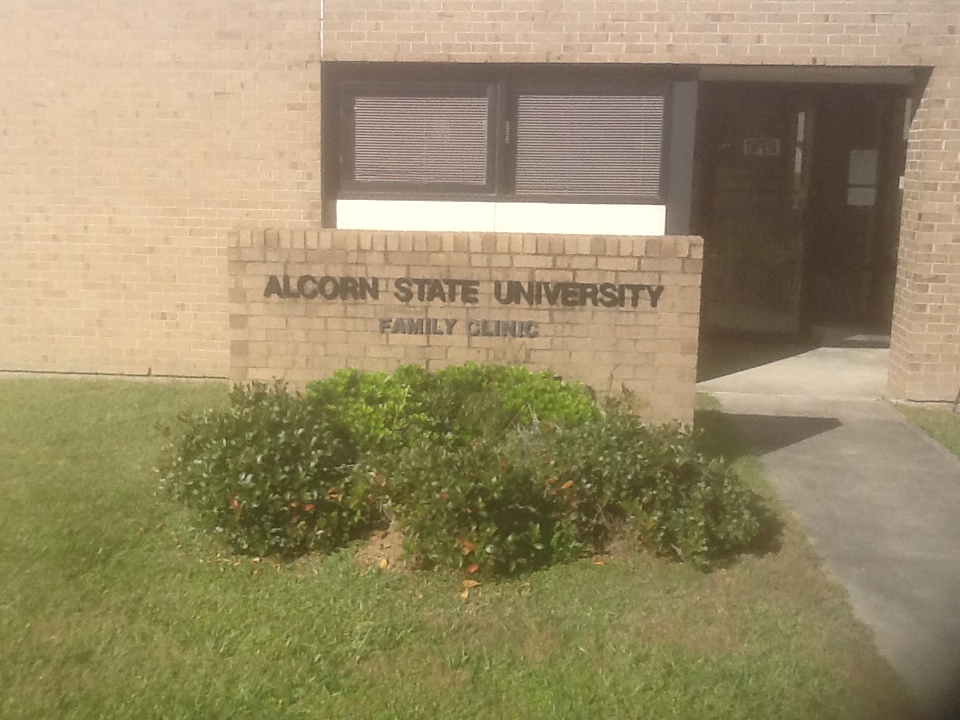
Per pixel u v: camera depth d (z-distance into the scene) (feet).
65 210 33.32
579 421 22.25
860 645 15.97
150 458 24.16
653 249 24.12
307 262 24.77
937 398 31.40
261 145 32.42
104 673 15.03
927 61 30.37
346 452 20.54
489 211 32.60
